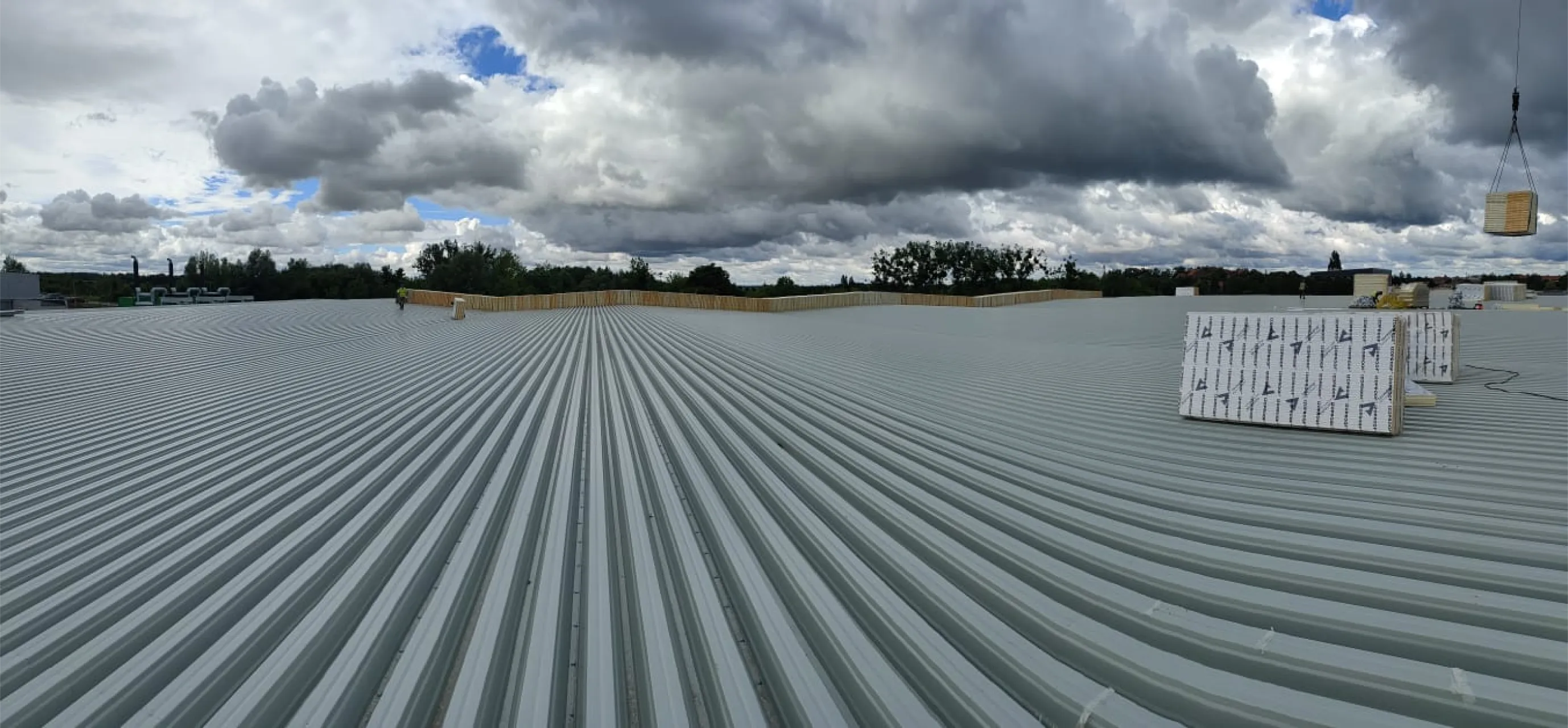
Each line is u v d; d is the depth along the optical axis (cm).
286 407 820
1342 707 199
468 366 1203
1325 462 477
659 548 350
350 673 240
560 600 290
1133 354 1331
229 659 254
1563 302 2433
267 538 382
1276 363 610
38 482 524
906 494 421
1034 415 682
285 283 7606
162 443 644
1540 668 214
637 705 220
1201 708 203
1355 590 273
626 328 2086
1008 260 6944
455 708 214
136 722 217
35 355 1448
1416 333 842
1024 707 210
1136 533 345
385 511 421
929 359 1238
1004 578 297
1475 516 353
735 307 3403
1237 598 270
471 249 6544
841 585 298
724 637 259
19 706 230
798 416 688
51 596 319
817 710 211
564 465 521
